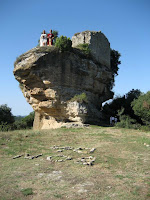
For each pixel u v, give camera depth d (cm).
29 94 2788
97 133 1958
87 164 962
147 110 2556
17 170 863
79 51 2805
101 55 3253
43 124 3042
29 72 2484
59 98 2536
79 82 2725
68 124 2527
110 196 616
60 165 950
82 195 623
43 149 1286
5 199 589
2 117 3847
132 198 605
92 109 2864
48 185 702
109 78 3356
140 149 1295
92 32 3139
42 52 2403
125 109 3247
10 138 1605
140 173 850
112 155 1142
